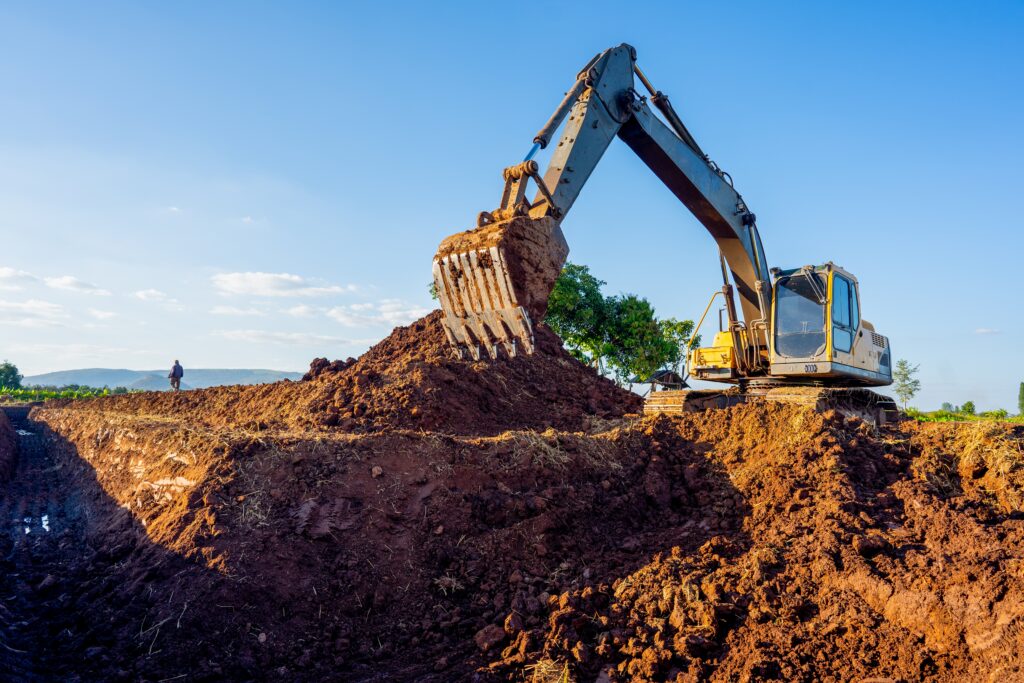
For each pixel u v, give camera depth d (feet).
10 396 120.47
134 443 32.63
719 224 35.14
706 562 21.12
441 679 17.74
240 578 20.17
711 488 26.50
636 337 88.58
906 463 24.70
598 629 18.97
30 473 43.29
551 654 17.88
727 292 37.19
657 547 23.49
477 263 23.06
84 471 37.76
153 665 17.94
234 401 48.88
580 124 27.35
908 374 135.44
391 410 34.37
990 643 15.24
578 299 87.30
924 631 16.46
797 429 27.76
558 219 25.57
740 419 30.30
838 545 19.89
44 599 22.47
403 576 21.90
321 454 25.35
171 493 24.80
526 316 22.48
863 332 36.35
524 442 27.35
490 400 38.88
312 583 20.95
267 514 22.38
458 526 23.57
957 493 22.43
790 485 24.08
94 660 18.12
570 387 44.62
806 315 34.06
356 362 48.75
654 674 16.58
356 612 20.75
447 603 21.45
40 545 28.37
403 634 20.40
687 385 45.14
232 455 24.94
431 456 25.76
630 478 27.63
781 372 34.42
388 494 24.11
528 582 22.13
